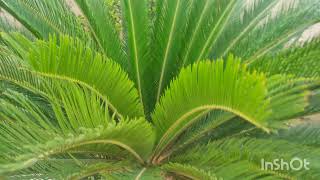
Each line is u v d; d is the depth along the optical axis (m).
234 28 3.15
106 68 2.25
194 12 3.14
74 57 1.99
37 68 1.83
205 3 3.10
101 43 3.08
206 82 1.92
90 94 2.34
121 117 2.29
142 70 3.14
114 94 2.44
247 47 2.93
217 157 2.51
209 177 2.18
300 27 2.81
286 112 1.47
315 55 2.31
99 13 3.12
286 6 3.04
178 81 2.16
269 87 1.67
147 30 3.04
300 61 2.30
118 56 3.16
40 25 3.14
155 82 3.22
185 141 2.89
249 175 2.24
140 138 2.36
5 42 2.99
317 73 2.24
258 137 2.90
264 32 2.99
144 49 3.08
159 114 2.56
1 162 1.77
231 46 3.06
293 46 2.55
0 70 2.62
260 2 3.18
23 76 2.60
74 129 2.01
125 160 2.65
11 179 2.14
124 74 2.36
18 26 3.49
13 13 3.18
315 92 2.75
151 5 3.90
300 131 2.90
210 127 2.77
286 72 2.30
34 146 1.60
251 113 1.45
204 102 2.02
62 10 3.16
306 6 2.90
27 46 2.08
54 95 2.33
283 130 2.90
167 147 2.91
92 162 2.65
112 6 4.07
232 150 2.50
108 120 2.04
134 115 2.64
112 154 2.67
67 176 2.19
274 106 1.49
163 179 2.63
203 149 2.75
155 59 3.20
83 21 3.58
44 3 3.14
